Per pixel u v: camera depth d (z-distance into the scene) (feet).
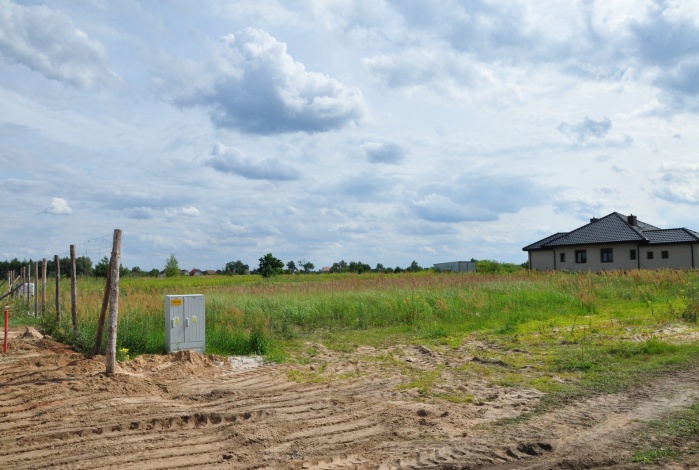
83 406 27.61
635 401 27.09
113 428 24.53
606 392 29.14
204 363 38.52
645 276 83.92
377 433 23.90
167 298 42.01
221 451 21.88
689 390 28.45
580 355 38.29
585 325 51.88
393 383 33.55
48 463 20.43
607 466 19.38
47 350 42.29
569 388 30.45
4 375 33.71
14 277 93.09
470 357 40.98
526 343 44.88
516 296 68.54
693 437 21.56
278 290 84.07
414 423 25.14
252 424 25.31
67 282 97.66
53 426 24.57
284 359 41.24
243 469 19.94
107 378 32.48
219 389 31.81
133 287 104.83
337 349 46.11
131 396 29.78
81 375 33.65
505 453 20.99
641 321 52.26
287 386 32.99
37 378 32.89
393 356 42.57
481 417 25.95
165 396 30.30
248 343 44.42
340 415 26.63
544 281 87.40
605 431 22.93
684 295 64.28
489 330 52.60
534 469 19.43
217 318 54.34
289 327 54.90
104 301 39.55
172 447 22.33
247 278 157.99
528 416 25.66
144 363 38.32
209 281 140.56
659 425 23.21
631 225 136.98
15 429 24.21
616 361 36.24
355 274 167.43
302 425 25.09
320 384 33.53
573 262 140.15
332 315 62.69
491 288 77.15
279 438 23.36
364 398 29.94
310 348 46.55
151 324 48.49
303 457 21.09
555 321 55.21
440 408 27.50
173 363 38.19
